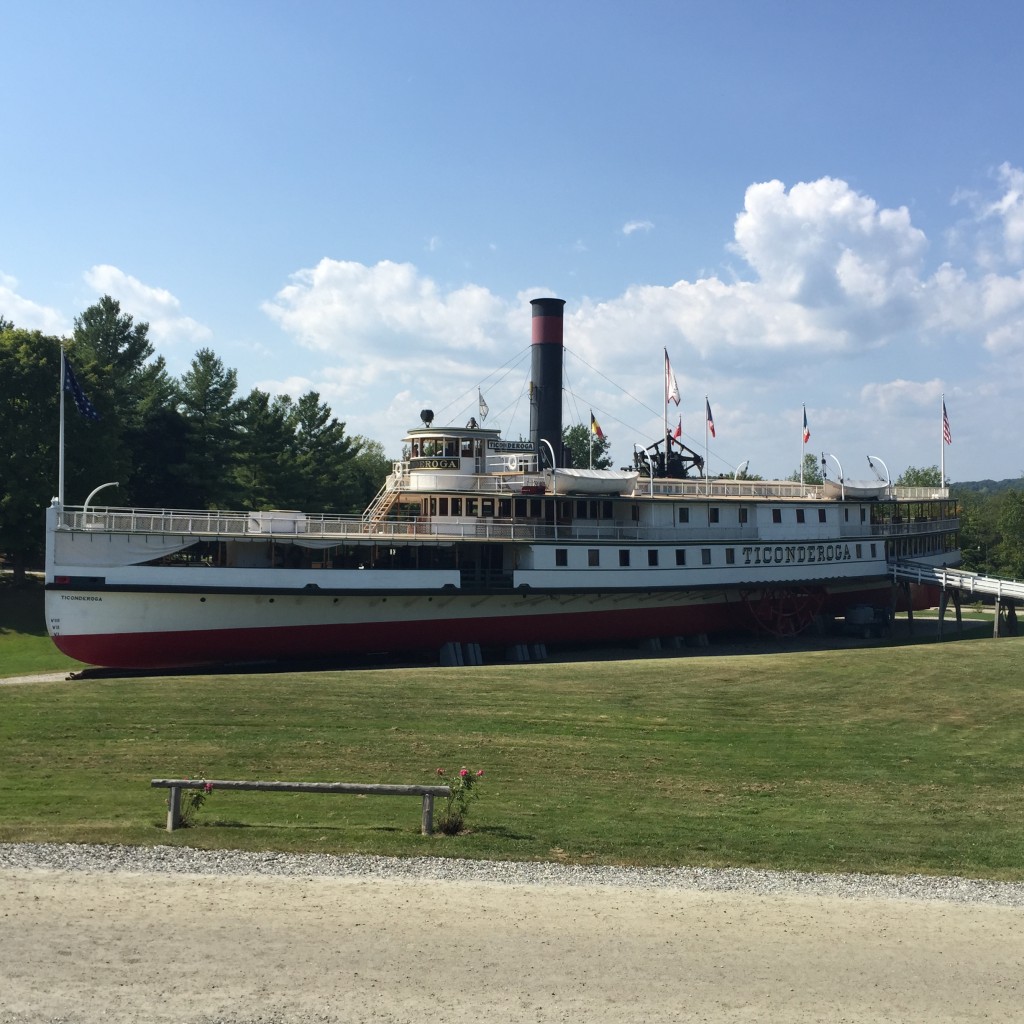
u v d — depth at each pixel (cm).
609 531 5594
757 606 6288
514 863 1995
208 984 1416
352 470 11950
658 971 1530
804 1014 1423
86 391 6825
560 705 3538
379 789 2108
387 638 4941
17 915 1609
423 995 1416
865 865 2097
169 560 4512
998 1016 1443
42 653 5291
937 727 3462
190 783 2086
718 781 2714
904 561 7119
